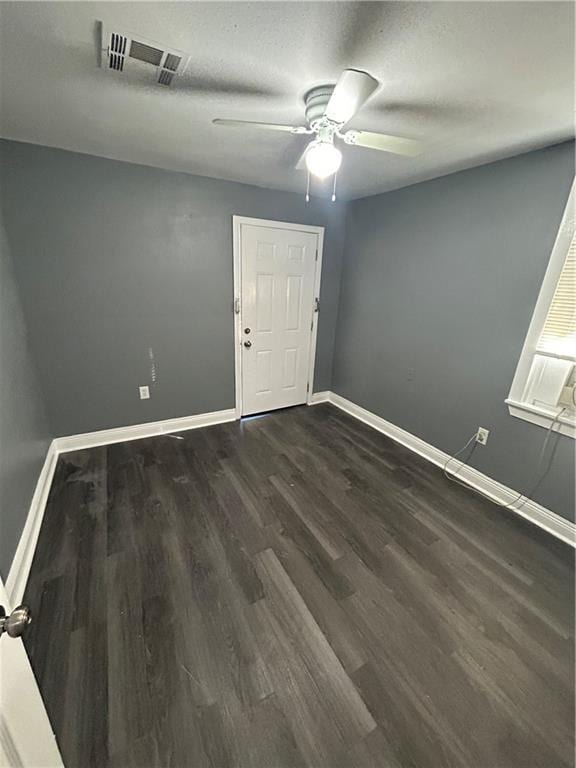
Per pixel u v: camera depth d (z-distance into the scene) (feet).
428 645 4.55
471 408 8.08
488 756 3.51
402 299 9.55
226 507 7.05
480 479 7.99
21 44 3.64
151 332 9.21
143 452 9.06
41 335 7.89
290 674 4.15
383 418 10.78
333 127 4.58
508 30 3.20
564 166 5.87
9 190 6.84
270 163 7.51
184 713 3.75
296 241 10.55
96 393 8.95
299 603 5.06
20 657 2.19
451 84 4.16
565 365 6.36
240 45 3.59
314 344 12.17
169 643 4.44
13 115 5.43
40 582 5.24
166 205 8.45
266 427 10.83
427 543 6.31
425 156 6.66
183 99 4.81
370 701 3.92
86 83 4.41
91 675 4.07
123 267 8.40
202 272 9.41
